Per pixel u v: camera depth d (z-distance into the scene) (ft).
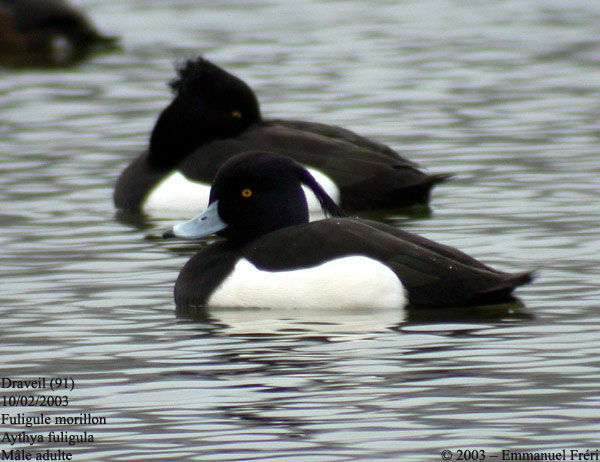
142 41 89.04
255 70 77.51
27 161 58.80
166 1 103.86
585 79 73.77
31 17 88.89
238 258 38.70
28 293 40.14
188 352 34.01
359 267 37.19
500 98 69.41
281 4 101.09
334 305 37.29
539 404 29.81
